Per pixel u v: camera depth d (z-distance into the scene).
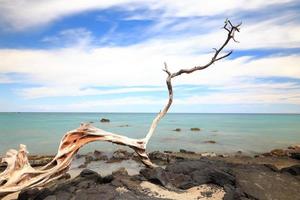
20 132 44.78
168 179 11.81
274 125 74.62
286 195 10.06
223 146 30.44
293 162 19.98
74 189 10.80
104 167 17.80
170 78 15.27
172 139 36.50
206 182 11.76
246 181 11.05
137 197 9.92
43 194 10.34
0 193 9.83
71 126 60.25
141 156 14.13
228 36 15.05
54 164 11.84
